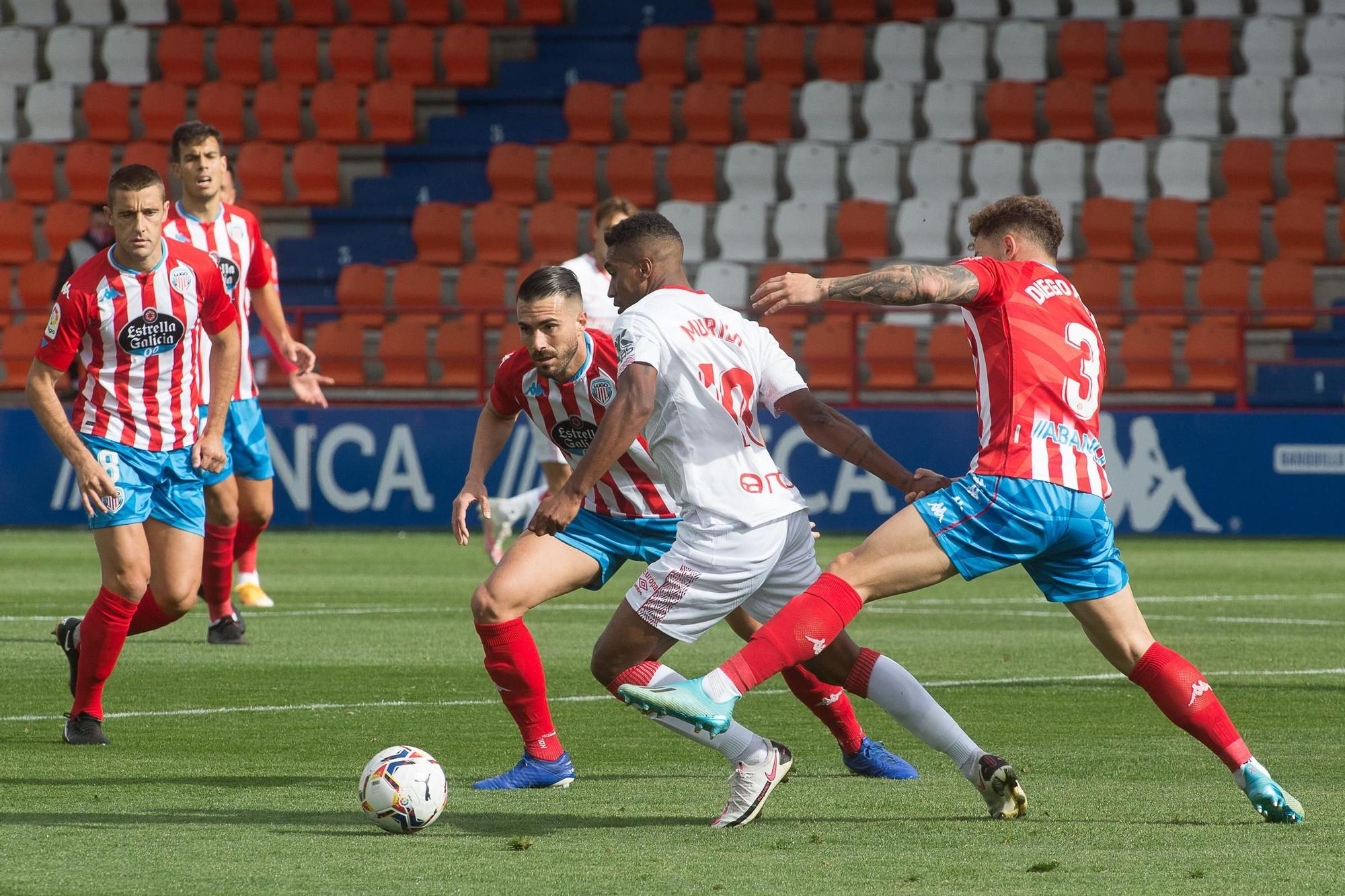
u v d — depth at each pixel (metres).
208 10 88.19
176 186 80.19
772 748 16.42
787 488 17.00
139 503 21.94
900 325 66.25
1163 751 20.77
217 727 22.66
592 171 77.31
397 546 55.34
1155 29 78.12
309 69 84.62
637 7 85.50
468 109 82.50
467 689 26.31
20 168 79.88
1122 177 73.75
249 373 33.47
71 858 14.78
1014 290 16.17
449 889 13.59
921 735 16.94
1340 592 42.22
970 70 79.75
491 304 71.62
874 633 34.56
